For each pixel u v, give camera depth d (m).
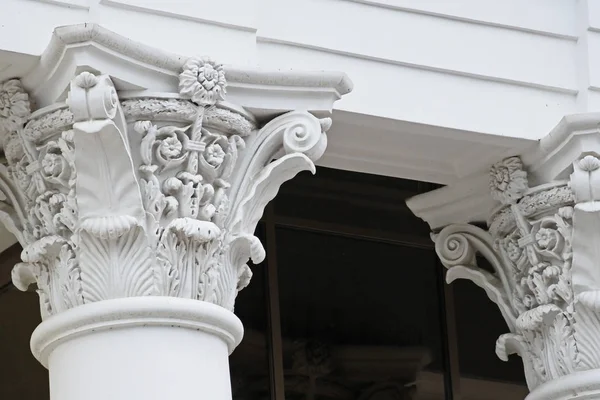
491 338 18.17
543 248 14.32
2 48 12.17
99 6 12.62
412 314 17.84
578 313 14.10
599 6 14.93
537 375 14.59
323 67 13.81
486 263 16.78
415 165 14.94
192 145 12.23
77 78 11.80
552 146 14.20
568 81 14.75
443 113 14.14
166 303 11.84
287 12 13.81
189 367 11.82
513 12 14.74
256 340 16.98
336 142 14.38
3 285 16.67
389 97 13.97
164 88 12.28
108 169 11.89
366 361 17.48
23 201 12.66
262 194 12.83
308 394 17.08
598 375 13.99
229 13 13.12
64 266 12.09
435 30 14.38
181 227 11.99
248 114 12.77
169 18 12.87
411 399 17.53
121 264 11.91
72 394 11.70
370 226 17.84
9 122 12.45
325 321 17.38
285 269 17.33
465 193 15.17
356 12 14.11
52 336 11.99
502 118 14.35
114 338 11.77
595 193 13.92
